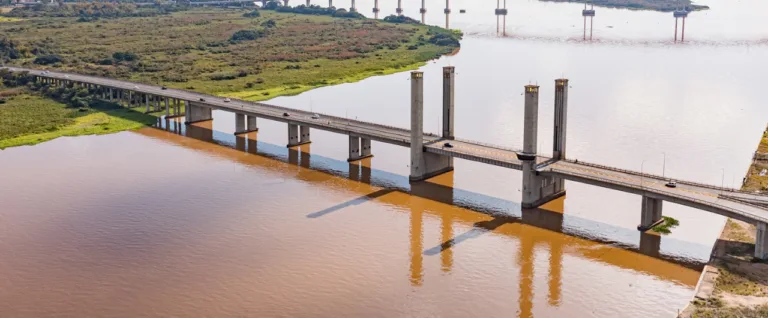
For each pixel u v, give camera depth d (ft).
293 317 327.88
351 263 381.19
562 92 454.81
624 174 436.35
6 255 397.19
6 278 370.73
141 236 419.33
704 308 314.14
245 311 333.83
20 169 552.41
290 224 434.71
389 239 411.54
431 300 343.05
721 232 394.32
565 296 346.54
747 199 388.98
